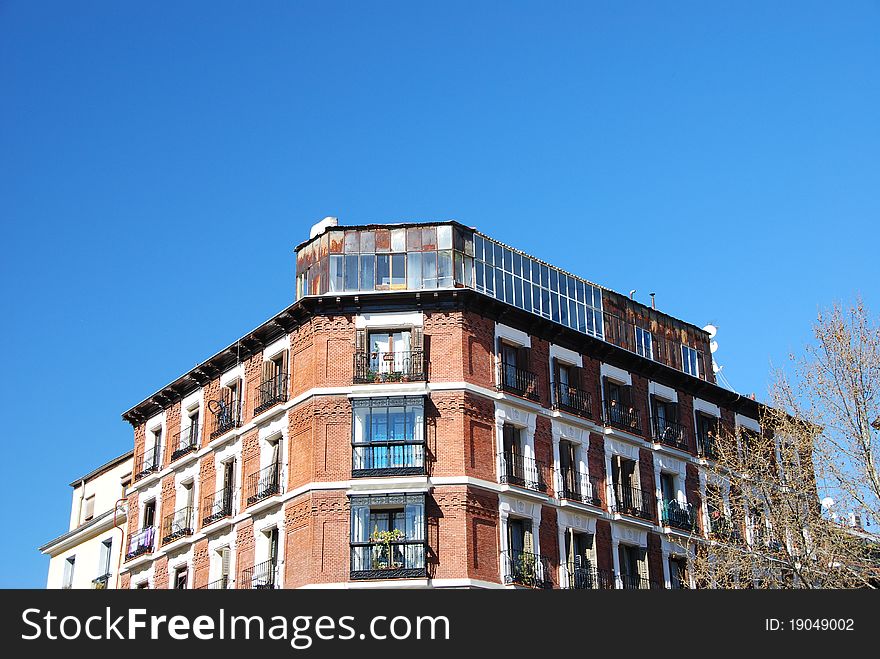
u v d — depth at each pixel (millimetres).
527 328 51875
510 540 47656
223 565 51281
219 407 55094
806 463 44781
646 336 59250
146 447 60562
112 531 62375
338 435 47688
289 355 51125
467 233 52219
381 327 49312
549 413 51219
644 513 53375
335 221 53938
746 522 50406
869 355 43562
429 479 46531
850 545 42062
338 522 46281
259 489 50438
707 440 58812
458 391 47969
